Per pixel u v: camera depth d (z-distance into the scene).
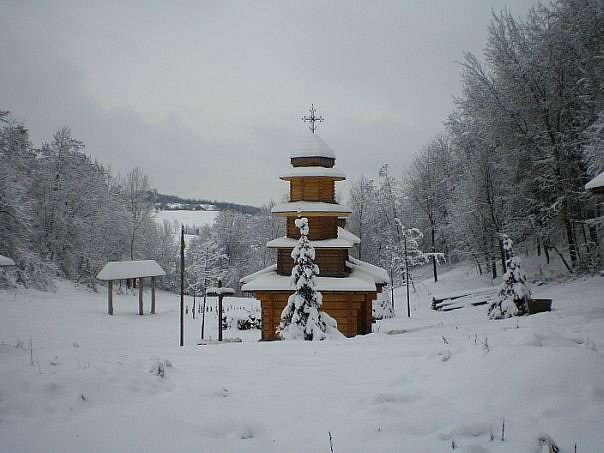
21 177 50.78
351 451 5.38
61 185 57.84
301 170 25.42
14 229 46.84
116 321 34.53
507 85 35.34
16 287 45.44
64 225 57.59
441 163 58.97
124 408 6.77
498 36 35.94
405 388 7.37
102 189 65.31
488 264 44.78
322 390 7.50
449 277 49.28
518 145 35.88
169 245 87.56
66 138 58.75
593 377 7.00
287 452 5.41
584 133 29.16
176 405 6.86
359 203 68.94
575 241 34.25
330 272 24.17
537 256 39.56
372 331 25.50
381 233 66.44
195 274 71.94
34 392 6.96
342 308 22.89
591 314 17.34
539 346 8.87
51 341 23.69
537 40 34.72
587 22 32.25
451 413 6.34
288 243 24.33
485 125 37.50
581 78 32.16
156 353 10.31
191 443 5.66
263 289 22.84
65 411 6.61
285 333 16.05
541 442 5.44
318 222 24.84
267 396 7.25
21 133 56.41
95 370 7.67
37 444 5.58
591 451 5.26
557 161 33.09
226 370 8.71
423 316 33.91
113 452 5.40
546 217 34.72
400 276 52.59
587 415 6.15
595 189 15.16
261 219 84.44
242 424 6.16
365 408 6.67
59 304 41.62
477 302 34.22
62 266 58.38
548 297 27.78
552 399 6.55
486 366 7.66
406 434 5.83
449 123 48.78
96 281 61.84
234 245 85.12
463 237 47.16
